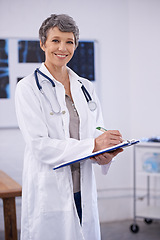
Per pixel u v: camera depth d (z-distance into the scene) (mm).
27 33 3348
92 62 3486
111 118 3574
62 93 1566
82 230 1551
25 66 3338
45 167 1516
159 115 3539
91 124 1622
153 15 3496
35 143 1441
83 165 1560
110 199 3607
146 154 3244
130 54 3570
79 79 1690
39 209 1516
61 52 1472
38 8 3357
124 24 3557
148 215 3258
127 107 3602
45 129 1474
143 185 3590
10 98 3320
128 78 3590
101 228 3434
